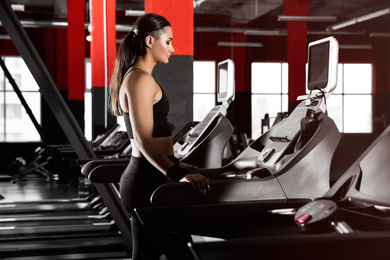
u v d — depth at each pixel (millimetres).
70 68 12492
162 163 1738
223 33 17266
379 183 1407
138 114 1724
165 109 1865
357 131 19312
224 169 2924
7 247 3783
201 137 3822
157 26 1837
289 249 950
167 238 1717
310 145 2246
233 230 1530
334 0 15484
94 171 3178
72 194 8516
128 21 16094
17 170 12062
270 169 2303
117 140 8086
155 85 1792
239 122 17281
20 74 15336
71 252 3797
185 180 1755
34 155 14680
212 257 934
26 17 15273
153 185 1844
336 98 19234
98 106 9820
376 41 18500
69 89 12523
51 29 14914
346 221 1275
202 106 18016
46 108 14781
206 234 1527
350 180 1504
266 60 17781
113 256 3711
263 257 948
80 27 12297
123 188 1878
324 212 1240
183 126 5008
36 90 15406
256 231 1456
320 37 18531
